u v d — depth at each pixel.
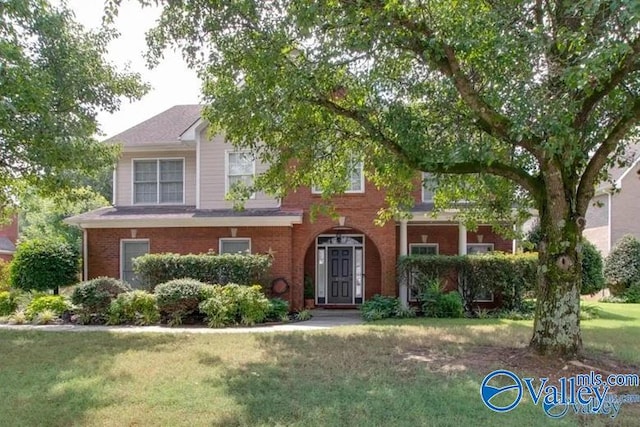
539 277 7.84
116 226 16.30
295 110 8.35
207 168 16.69
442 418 5.26
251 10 7.39
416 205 16.02
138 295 13.26
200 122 16.58
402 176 8.95
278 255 15.73
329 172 10.54
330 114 8.90
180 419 5.20
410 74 8.81
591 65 5.31
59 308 14.04
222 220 15.59
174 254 15.20
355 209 15.82
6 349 9.12
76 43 11.83
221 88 8.34
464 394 6.08
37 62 11.09
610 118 7.88
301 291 15.85
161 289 13.17
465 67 7.64
